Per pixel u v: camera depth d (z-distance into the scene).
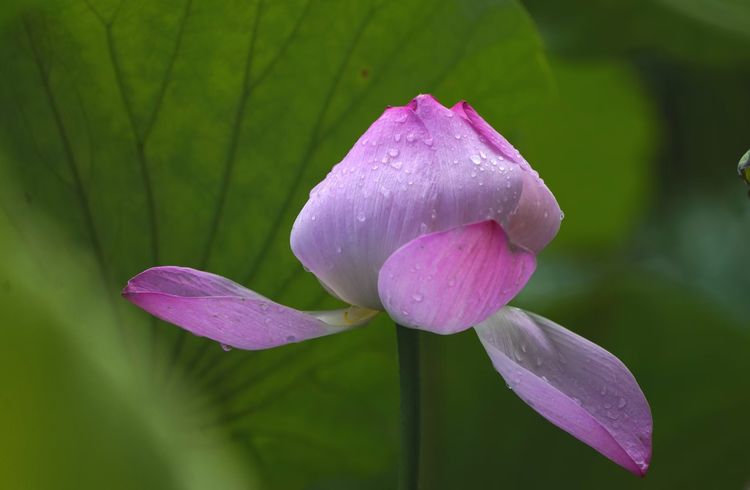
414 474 1.16
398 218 1.12
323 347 1.37
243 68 1.31
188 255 1.33
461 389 1.61
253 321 1.14
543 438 1.61
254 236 1.34
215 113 1.32
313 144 1.33
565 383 1.16
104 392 0.89
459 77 1.37
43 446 0.85
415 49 1.35
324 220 1.14
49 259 1.13
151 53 1.30
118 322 1.31
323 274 1.15
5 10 1.26
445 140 1.13
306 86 1.33
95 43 1.29
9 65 1.27
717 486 1.64
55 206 1.29
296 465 1.43
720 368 1.66
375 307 1.15
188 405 1.33
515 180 1.13
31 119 1.28
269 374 1.36
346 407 1.41
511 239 1.14
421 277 1.11
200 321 1.14
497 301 1.13
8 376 0.84
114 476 0.87
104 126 1.30
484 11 1.35
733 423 1.65
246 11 1.30
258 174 1.33
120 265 1.32
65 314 0.91
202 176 1.32
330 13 1.32
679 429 1.65
